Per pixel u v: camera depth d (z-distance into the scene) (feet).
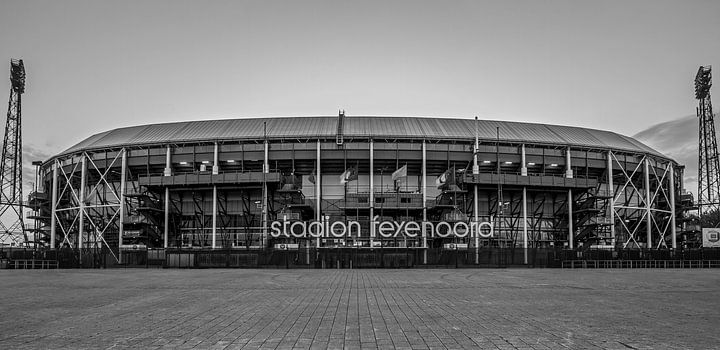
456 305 69.31
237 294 87.20
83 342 42.29
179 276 148.77
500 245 242.78
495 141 250.78
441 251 216.33
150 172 264.52
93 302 75.05
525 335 45.24
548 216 263.90
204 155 253.03
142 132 272.51
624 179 278.46
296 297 81.41
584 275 152.56
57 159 274.77
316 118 276.00
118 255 227.20
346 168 250.16
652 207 282.36
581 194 262.67
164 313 61.26
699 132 343.67
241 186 244.22
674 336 44.65
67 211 276.62
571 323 52.39
